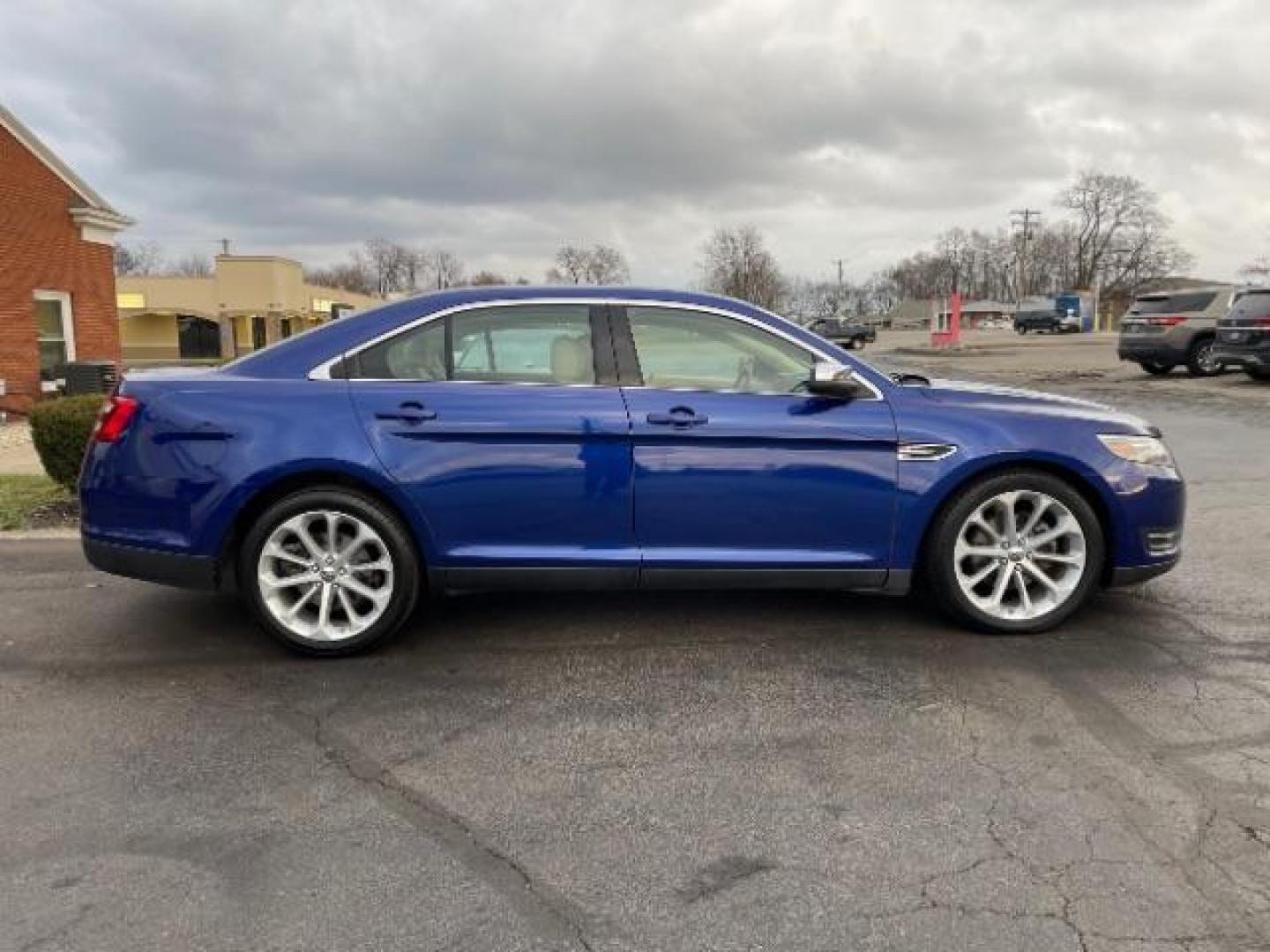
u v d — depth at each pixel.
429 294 4.31
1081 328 66.62
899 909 2.43
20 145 15.73
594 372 4.17
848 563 4.21
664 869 2.61
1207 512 6.97
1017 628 4.36
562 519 4.09
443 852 2.69
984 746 3.30
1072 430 4.30
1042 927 2.35
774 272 81.50
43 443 7.45
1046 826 2.79
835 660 4.10
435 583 4.15
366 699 3.74
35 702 3.72
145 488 4.02
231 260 48.34
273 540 4.07
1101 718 3.51
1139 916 2.38
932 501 4.20
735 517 4.13
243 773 3.15
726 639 4.37
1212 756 3.21
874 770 3.14
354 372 4.13
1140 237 104.19
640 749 3.31
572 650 4.25
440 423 4.02
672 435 4.07
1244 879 2.53
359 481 4.04
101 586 5.29
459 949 2.28
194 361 50.03
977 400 4.36
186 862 2.64
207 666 4.09
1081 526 4.32
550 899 2.48
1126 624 4.53
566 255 81.62
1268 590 5.06
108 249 18.08
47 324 16.81
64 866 2.61
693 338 4.25
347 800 2.97
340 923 2.38
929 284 127.19
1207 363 18.64
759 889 2.51
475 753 3.29
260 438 3.98
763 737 3.39
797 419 4.12
